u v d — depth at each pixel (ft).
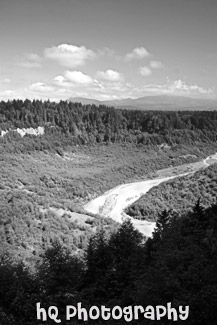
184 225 155.84
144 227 317.83
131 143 642.63
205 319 85.40
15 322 118.42
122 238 162.50
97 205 390.42
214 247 113.29
